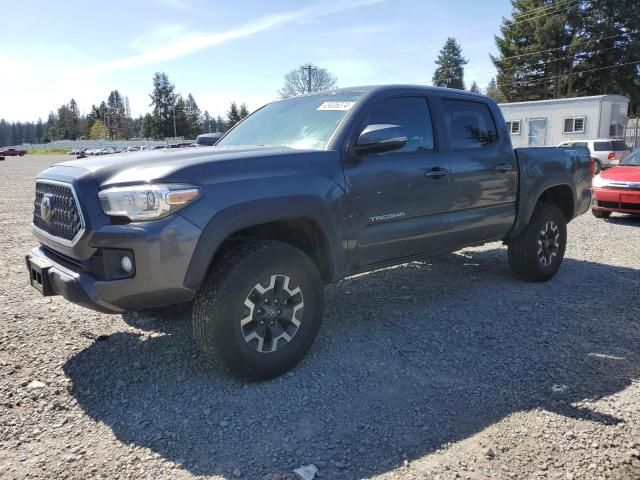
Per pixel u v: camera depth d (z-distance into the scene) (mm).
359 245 3852
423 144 4391
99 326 4320
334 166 3654
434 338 4105
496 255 7004
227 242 3402
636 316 4598
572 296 5195
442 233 4500
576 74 46938
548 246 5656
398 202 4066
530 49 47344
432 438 2754
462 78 78188
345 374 3482
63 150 89375
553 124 28391
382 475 2461
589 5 45250
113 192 2971
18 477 2438
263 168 3312
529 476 2447
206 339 3154
